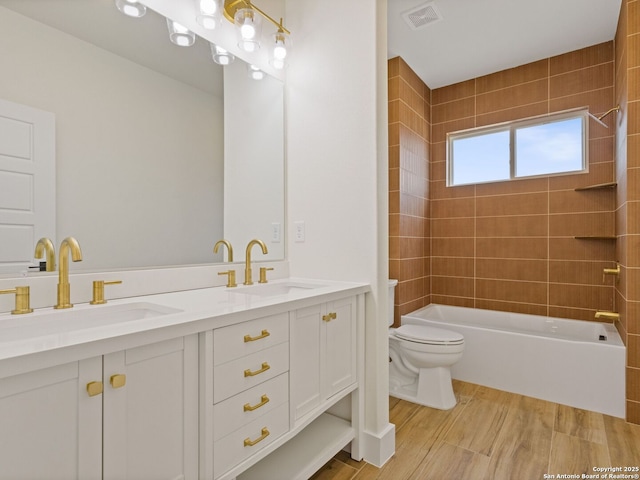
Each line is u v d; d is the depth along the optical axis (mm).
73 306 1117
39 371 681
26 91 1104
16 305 992
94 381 757
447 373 2262
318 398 1422
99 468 766
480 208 3223
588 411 2133
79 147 1228
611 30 2523
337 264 1821
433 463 1630
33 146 1113
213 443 993
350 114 1773
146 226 1425
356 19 1756
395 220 2914
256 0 1865
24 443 666
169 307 1147
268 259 1922
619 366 2072
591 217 2713
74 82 1217
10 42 1073
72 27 1212
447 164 3395
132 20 1383
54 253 1129
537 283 2943
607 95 2652
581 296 2752
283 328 1247
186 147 1572
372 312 1693
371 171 1702
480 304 3215
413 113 3123
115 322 1164
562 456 1672
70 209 1201
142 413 842
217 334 1006
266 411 1174
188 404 944
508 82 3076
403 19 2393
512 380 2416
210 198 1668
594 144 2707
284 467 1387
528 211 2992
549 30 2523
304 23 1965
